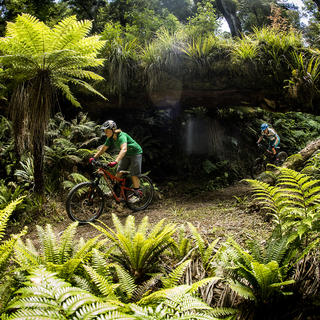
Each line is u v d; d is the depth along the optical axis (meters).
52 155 5.54
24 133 4.58
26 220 4.39
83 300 1.39
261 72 5.94
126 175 4.77
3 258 1.96
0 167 5.50
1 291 1.78
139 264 2.39
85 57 4.23
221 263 2.08
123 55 6.24
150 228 3.81
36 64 4.18
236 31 9.64
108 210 5.04
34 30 3.75
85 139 6.20
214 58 6.08
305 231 2.08
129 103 6.74
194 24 6.91
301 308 1.82
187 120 8.30
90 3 10.53
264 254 2.14
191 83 6.20
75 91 6.52
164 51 6.18
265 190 2.42
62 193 5.14
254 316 1.87
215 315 1.79
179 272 2.06
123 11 9.98
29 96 4.40
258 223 3.30
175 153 7.84
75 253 2.44
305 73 5.76
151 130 7.82
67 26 3.94
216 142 8.43
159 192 6.25
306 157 4.89
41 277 1.48
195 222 3.76
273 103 6.25
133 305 1.50
